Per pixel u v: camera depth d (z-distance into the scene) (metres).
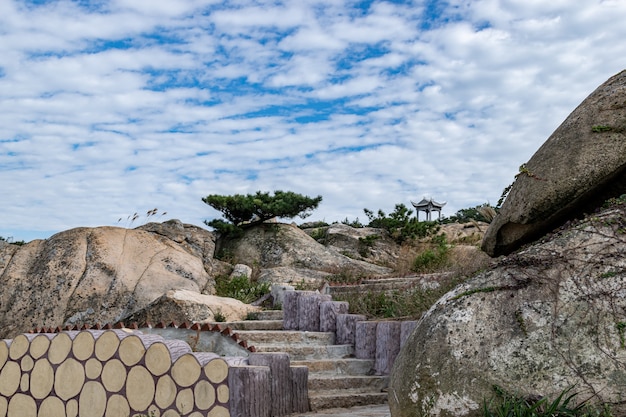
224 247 22.31
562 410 4.89
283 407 7.73
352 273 16.75
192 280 15.73
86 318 14.15
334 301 11.80
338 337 10.97
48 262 15.15
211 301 13.05
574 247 5.55
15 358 8.64
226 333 8.95
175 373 7.18
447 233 24.59
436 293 10.84
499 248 7.24
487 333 5.43
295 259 21.03
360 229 26.27
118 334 7.74
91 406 7.79
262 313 12.63
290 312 11.65
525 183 6.62
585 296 5.26
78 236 15.89
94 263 15.10
